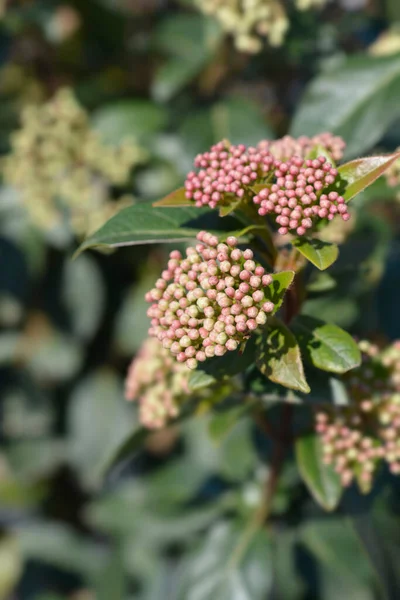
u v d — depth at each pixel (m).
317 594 0.69
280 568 0.67
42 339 0.92
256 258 0.54
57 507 1.00
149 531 0.71
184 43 0.73
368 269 0.59
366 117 0.64
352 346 0.51
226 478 0.71
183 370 0.56
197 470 0.77
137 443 0.62
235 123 0.72
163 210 0.53
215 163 0.50
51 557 0.96
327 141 0.53
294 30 0.70
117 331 0.88
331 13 0.73
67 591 1.00
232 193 0.50
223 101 0.73
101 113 0.79
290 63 0.74
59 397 0.98
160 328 0.49
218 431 0.59
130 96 0.84
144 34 0.84
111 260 0.89
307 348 0.51
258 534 0.64
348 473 0.56
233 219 0.53
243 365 0.51
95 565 0.96
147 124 0.78
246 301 0.48
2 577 1.00
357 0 0.75
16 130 0.87
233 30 0.69
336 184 0.50
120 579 0.84
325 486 0.56
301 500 0.66
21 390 0.98
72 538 0.98
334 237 0.57
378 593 0.66
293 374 0.49
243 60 0.75
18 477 0.97
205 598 0.63
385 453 0.56
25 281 0.88
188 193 0.51
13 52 0.87
